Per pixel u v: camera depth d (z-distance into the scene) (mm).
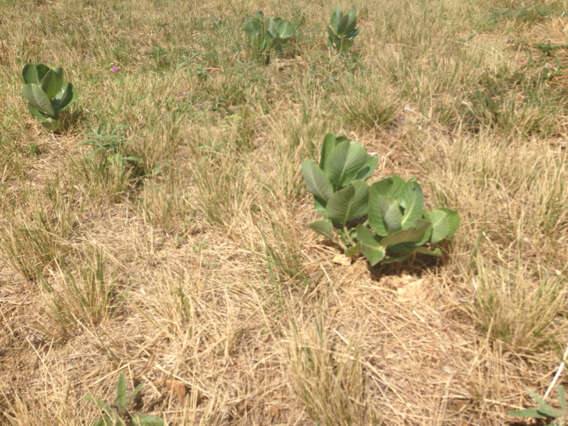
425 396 1974
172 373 2139
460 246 2555
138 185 3473
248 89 4602
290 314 2324
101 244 2830
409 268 2590
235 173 3303
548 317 2076
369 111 3920
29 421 1868
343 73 4762
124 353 2227
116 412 1899
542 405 1771
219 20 6797
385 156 3602
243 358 2182
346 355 2084
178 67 5125
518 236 2512
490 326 2031
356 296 2461
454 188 2889
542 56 4797
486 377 2018
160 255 2797
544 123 3535
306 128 3660
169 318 2344
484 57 4711
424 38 5582
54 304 2352
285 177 3207
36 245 2693
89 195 3254
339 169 2732
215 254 2791
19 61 5395
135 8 7512
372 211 2416
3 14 6855
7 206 3057
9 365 2199
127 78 4777
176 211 3076
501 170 3055
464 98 4031
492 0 6500
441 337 2215
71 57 5496
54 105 3932
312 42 5789
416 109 4129
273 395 2021
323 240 2840
